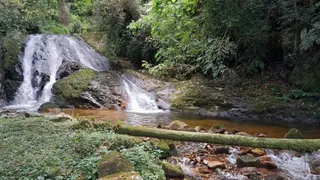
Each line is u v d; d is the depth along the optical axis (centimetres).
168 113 786
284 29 859
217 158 406
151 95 895
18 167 281
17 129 416
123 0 1211
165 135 402
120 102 842
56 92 868
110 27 1249
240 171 363
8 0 1159
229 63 962
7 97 887
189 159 399
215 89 880
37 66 995
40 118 503
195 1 754
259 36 829
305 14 773
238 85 880
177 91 908
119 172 273
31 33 1274
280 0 809
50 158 305
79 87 855
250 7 780
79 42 1291
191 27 820
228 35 853
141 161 316
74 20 1650
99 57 1221
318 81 758
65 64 1002
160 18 838
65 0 1730
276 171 369
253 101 788
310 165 385
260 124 654
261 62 891
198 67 978
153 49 1127
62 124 458
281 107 738
